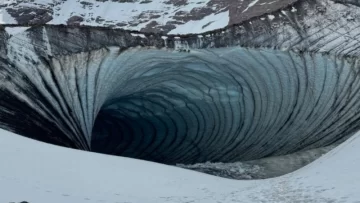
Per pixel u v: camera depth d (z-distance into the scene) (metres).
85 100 21.16
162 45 22.02
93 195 12.07
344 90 22.91
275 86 23.30
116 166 14.46
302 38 22.59
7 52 19.34
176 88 24.28
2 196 10.87
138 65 22.38
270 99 23.64
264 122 24.09
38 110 19.33
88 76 21.02
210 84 23.94
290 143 24.06
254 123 24.31
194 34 22.44
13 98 18.95
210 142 25.55
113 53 21.33
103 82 21.70
